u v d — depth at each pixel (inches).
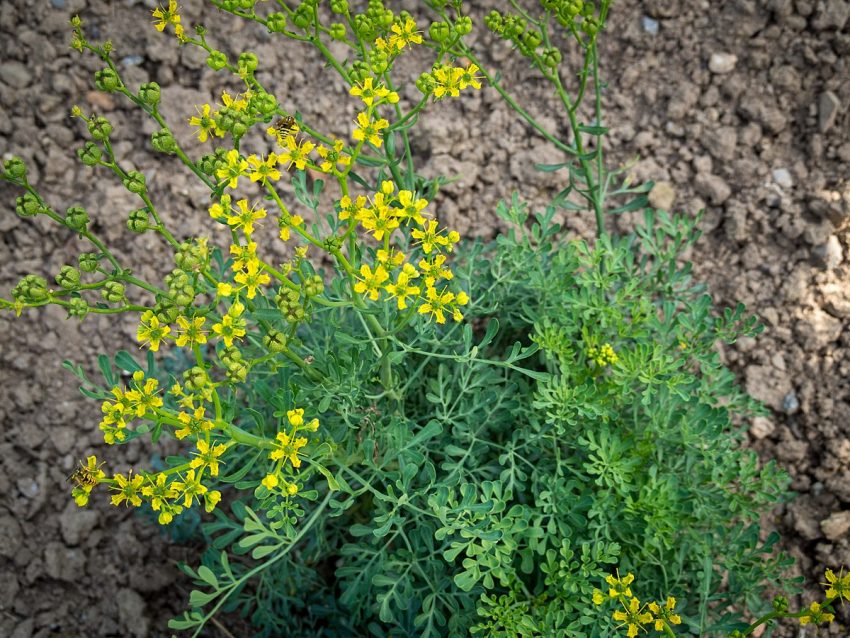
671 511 15.1
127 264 22.7
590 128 16.4
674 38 23.3
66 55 23.2
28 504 20.6
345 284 15.4
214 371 19.2
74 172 22.9
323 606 17.8
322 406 13.9
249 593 19.9
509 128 23.5
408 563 15.6
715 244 22.1
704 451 16.4
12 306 11.4
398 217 12.1
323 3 24.2
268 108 12.7
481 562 14.0
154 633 19.9
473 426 16.3
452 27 14.1
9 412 21.3
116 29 23.5
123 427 11.6
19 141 22.8
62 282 11.9
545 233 17.9
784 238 21.6
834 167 21.6
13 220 22.4
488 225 23.0
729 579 16.2
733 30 22.8
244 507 14.0
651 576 16.3
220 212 11.7
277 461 12.9
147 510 19.0
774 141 22.3
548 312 16.8
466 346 14.5
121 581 20.1
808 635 18.6
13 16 23.3
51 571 20.0
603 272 18.5
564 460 15.8
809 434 20.2
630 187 22.8
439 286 17.3
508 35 15.5
